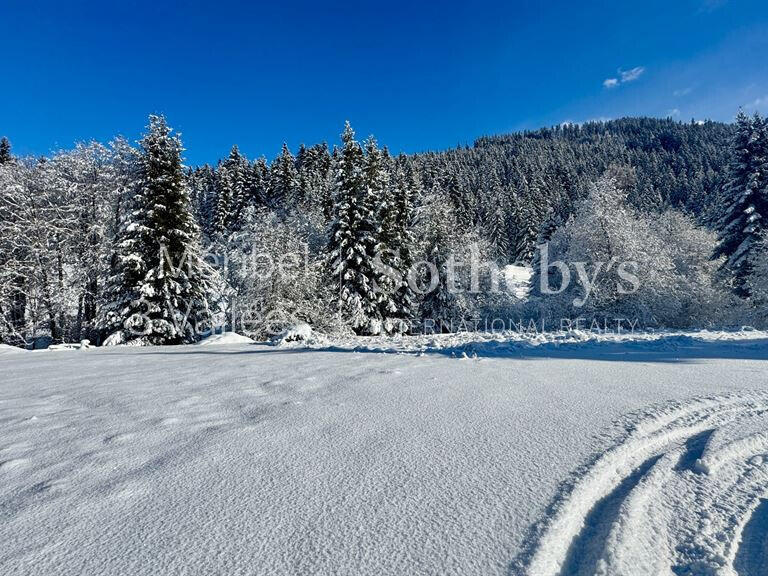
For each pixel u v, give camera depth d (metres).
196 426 3.78
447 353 8.98
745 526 2.19
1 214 22.56
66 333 23.42
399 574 1.75
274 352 11.06
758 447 3.21
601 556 1.91
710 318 21.95
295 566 1.80
